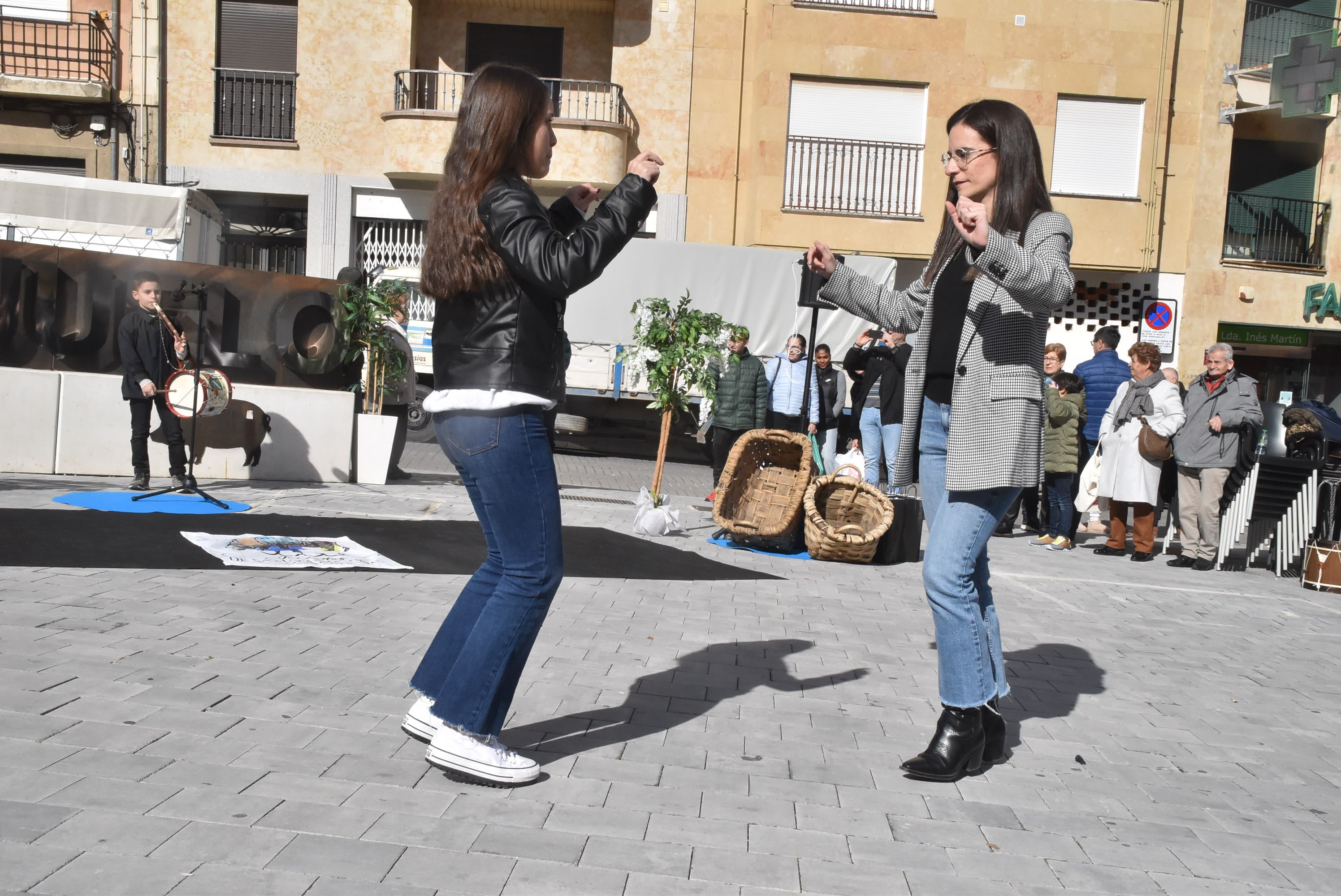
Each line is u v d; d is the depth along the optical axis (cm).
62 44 2033
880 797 335
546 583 319
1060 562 966
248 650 437
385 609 534
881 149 2059
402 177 2052
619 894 253
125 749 317
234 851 257
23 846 249
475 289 308
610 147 2030
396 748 341
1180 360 2189
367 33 2081
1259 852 315
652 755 357
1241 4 2148
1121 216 2102
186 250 1513
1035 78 2069
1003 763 383
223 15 2080
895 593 722
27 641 418
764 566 798
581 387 1862
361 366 1149
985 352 359
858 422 1248
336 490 1030
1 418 984
